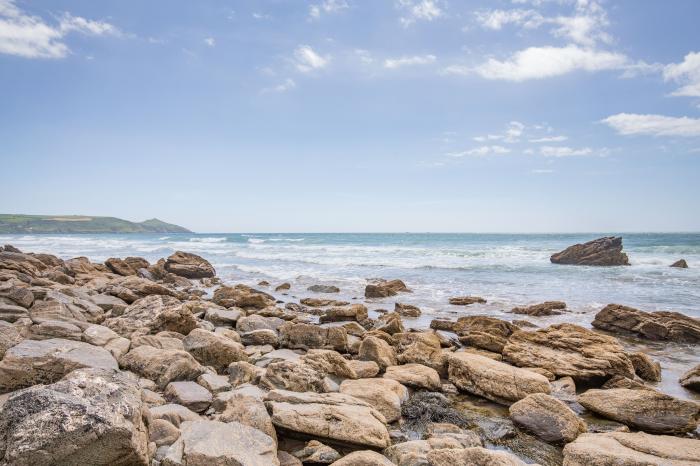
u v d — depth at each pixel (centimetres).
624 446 705
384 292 2441
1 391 722
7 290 1391
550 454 738
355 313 1750
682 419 827
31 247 6875
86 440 447
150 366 880
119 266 3216
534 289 2644
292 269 3844
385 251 5478
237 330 1503
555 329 1362
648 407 857
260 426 671
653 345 1511
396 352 1299
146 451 503
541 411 828
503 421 862
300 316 1872
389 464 608
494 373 988
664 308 2045
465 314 1983
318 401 767
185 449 562
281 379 898
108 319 1348
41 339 982
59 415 451
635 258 4334
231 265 4247
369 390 895
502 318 1903
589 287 2686
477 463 599
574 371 1127
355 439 680
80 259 3225
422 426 834
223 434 603
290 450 680
